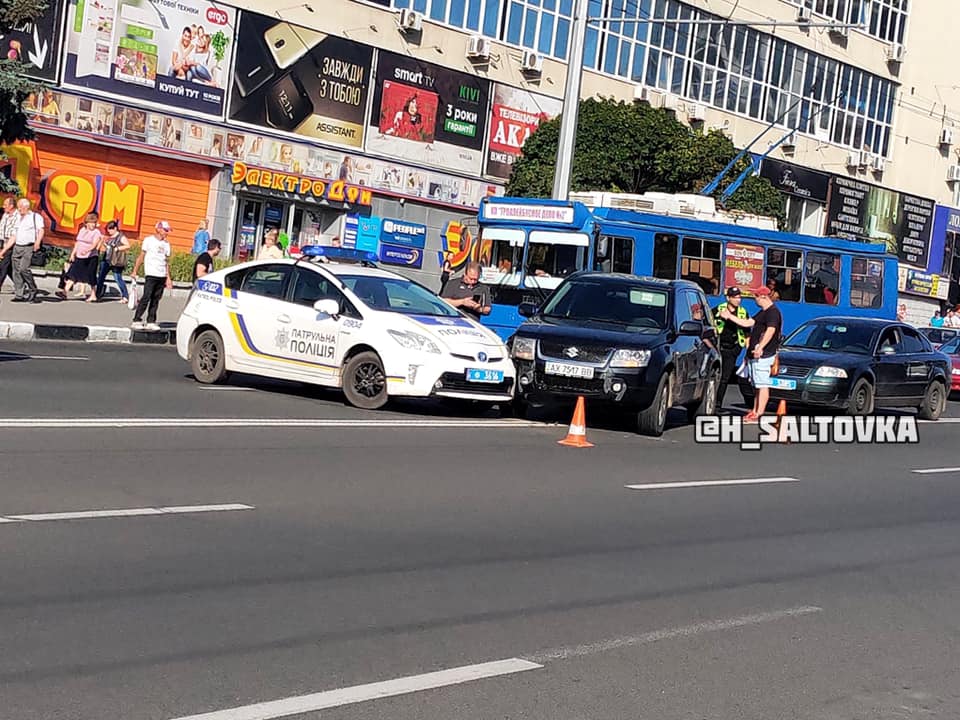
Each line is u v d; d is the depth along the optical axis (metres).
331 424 13.90
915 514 12.19
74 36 31.39
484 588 7.66
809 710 5.92
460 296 20.44
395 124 38.84
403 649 6.30
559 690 5.88
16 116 25.62
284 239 36.97
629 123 34.97
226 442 12.02
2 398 13.44
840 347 21.72
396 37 38.59
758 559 9.35
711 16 48.00
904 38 56.94
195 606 6.70
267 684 5.60
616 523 10.21
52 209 31.59
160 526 8.44
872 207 56.00
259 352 16.16
